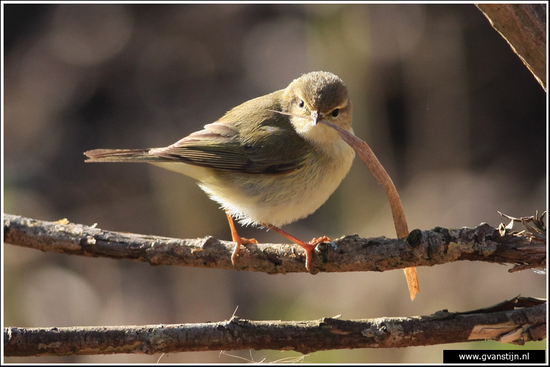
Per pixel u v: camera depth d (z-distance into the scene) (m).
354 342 5.01
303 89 7.32
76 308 12.69
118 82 18.39
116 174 15.84
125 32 18.75
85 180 15.98
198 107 17.88
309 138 7.31
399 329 4.97
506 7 4.57
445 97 15.79
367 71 15.62
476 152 16.95
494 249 5.10
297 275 13.16
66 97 18.11
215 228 14.23
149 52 18.62
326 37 15.53
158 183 14.74
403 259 5.33
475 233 5.19
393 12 15.82
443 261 5.27
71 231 5.57
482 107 17.72
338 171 7.38
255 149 7.30
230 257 5.72
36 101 17.83
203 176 7.52
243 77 17.92
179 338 4.99
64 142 17.38
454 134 15.62
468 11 16.86
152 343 4.97
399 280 11.91
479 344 9.52
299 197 7.35
